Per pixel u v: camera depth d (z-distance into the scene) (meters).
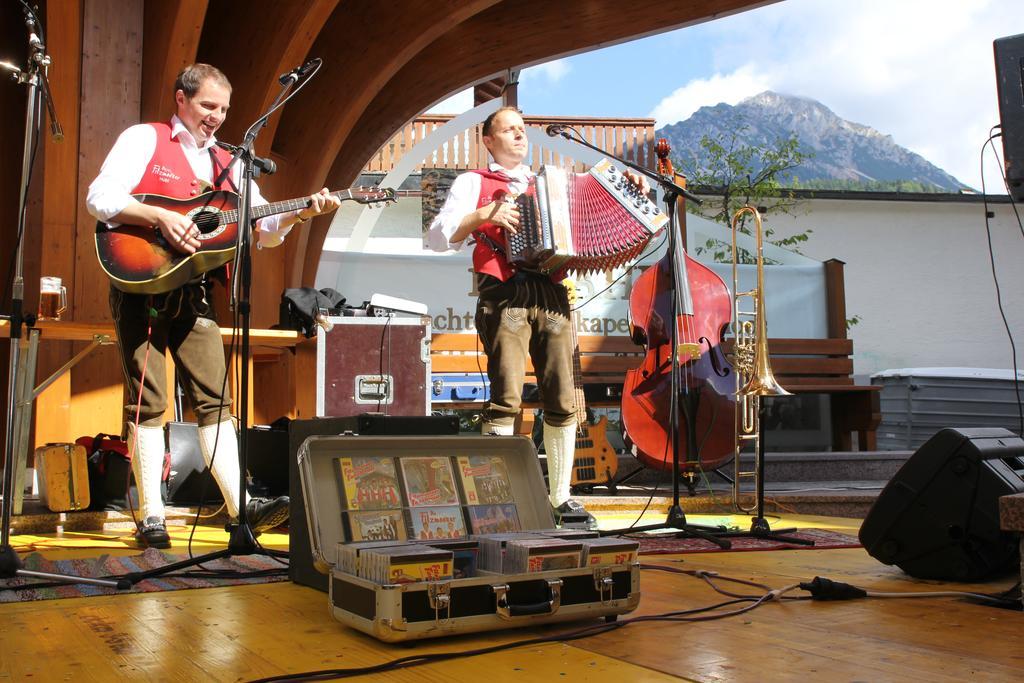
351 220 8.42
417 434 2.38
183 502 4.59
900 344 13.84
